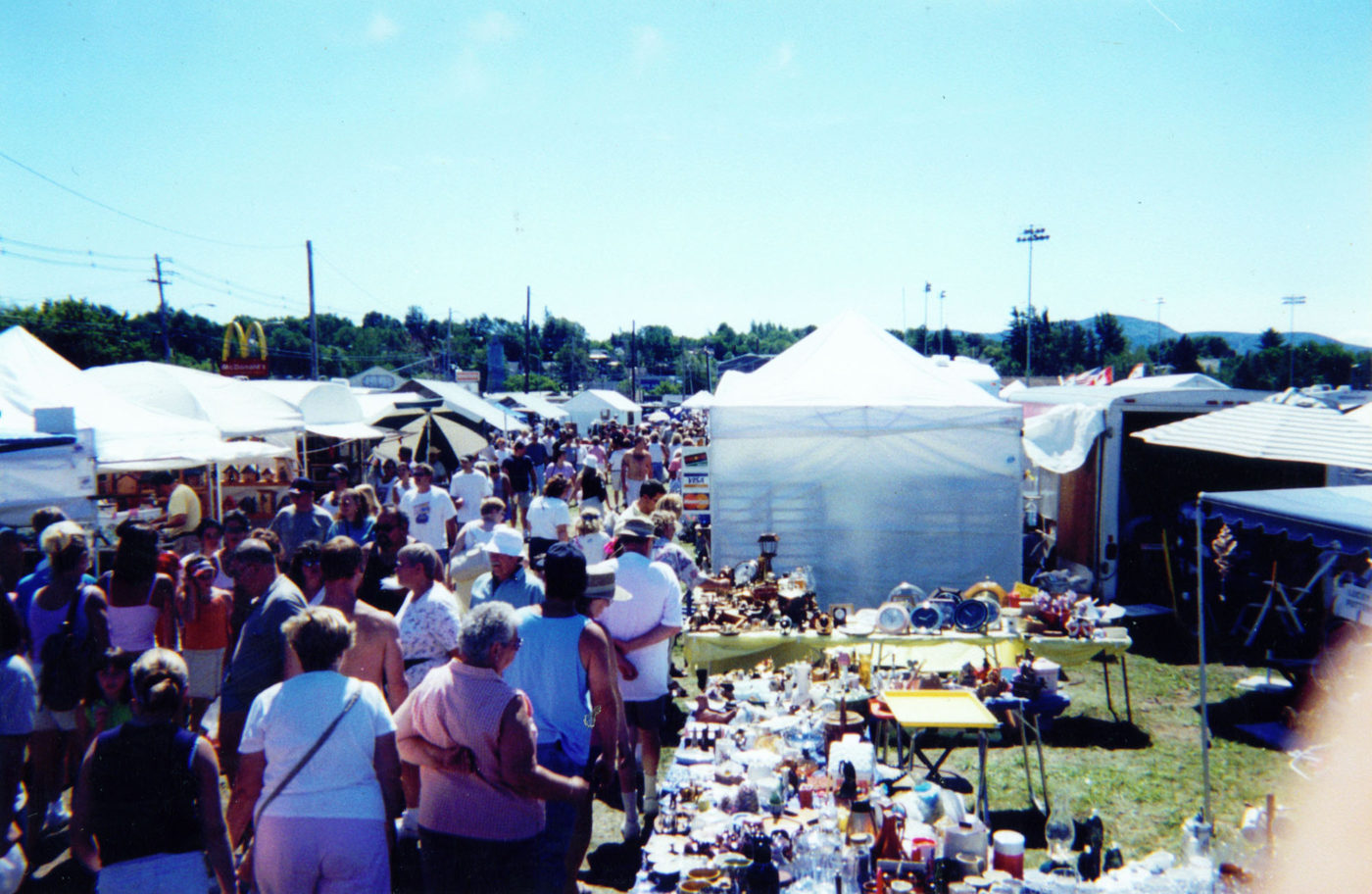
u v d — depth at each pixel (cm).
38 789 479
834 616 684
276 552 565
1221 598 898
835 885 352
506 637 302
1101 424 984
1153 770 575
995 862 381
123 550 510
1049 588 719
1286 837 338
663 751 614
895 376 971
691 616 688
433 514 867
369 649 406
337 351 7400
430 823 309
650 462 1485
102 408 848
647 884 369
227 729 418
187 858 303
